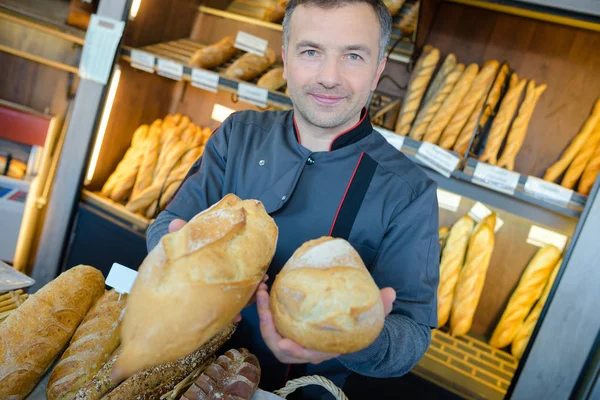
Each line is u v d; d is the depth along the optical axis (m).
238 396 0.94
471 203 2.15
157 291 0.66
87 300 1.16
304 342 0.69
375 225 1.17
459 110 1.97
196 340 0.67
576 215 1.68
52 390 0.96
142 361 0.63
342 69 1.03
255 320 1.23
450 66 2.10
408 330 1.01
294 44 1.05
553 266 1.96
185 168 2.32
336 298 0.69
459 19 2.17
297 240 1.20
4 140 2.16
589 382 1.56
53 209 2.25
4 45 2.29
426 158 1.83
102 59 2.11
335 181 1.19
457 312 2.02
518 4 1.73
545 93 2.04
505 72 2.01
